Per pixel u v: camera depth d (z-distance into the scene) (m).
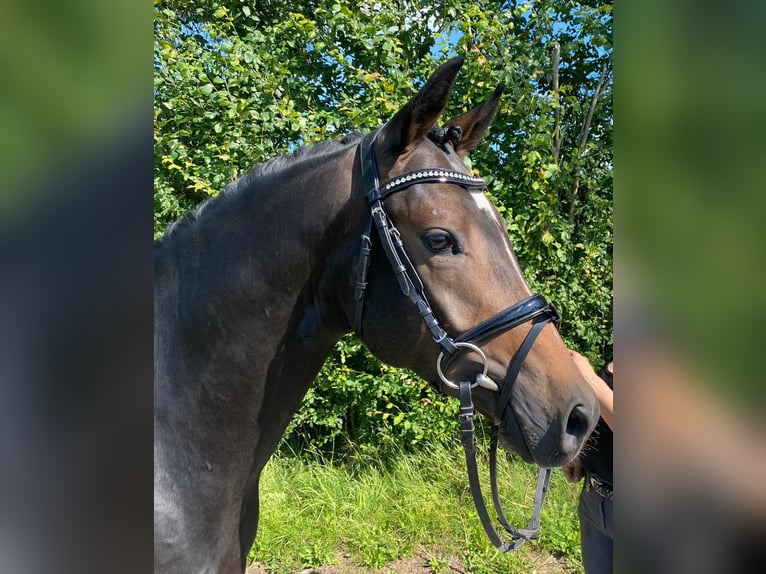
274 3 3.81
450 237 1.14
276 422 1.31
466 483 3.32
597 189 3.86
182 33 3.67
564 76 4.08
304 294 1.26
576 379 1.14
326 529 3.02
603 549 1.71
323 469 3.56
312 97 3.72
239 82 3.36
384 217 1.17
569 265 3.70
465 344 1.13
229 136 3.34
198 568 1.22
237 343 1.23
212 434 1.23
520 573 2.68
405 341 1.20
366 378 3.46
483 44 3.43
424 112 1.16
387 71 3.58
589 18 3.61
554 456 1.10
